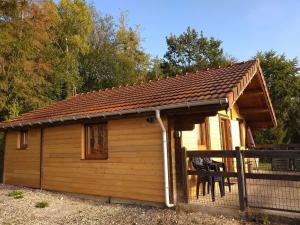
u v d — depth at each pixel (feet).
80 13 99.19
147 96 32.09
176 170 27.32
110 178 31.78
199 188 30.53
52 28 89.86
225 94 23.76
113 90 45.01
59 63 85.25
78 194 34.86
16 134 45.55
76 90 96.63
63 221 24.68
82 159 34.86
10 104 67.31
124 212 26.40
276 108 100.37
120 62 108.47
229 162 38.29
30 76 71.56
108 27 116.57
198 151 25.90
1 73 65.72
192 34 134.51
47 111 44.16
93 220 24.45
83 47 98.43
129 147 30.48
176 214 24.34
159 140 28.27
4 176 46.57
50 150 39.22
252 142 48.19
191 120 26.84
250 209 22.31
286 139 96.37
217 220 22.03
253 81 35.22
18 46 66.54
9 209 29.14
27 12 71.51
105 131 33.60
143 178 29.04
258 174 22.49
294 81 100.63
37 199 33.53
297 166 44.50
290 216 20.45
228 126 40.24
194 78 35.04
